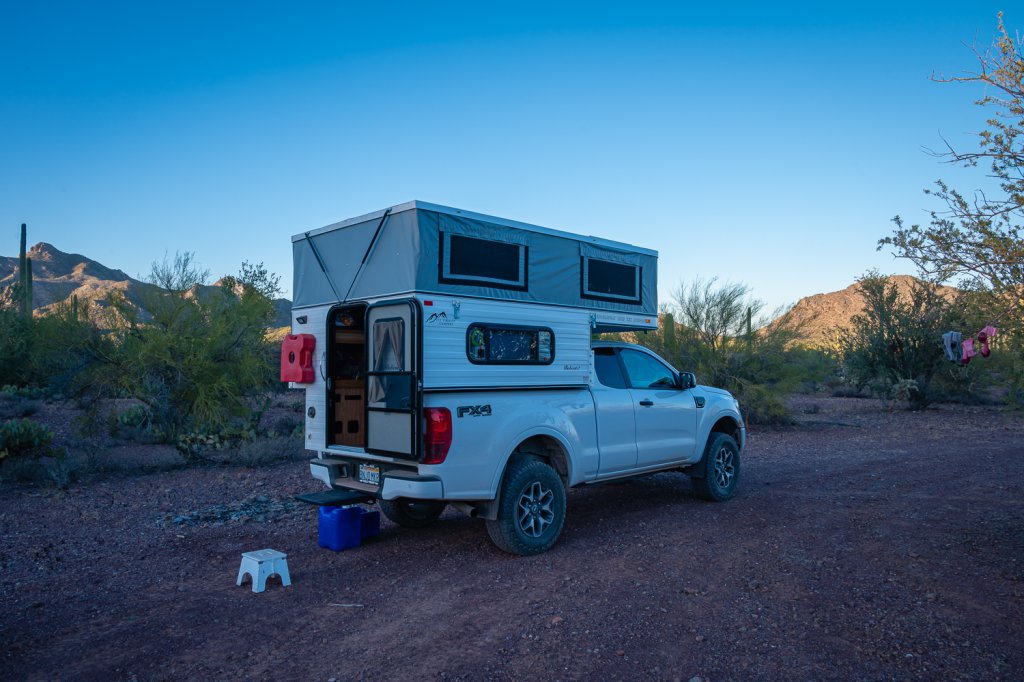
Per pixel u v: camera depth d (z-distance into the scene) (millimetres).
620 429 7238
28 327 20594
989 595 4957
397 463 5977
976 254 5379
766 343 16594
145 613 4891
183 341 11602
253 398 13328
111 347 11781
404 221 5820
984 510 7598
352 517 6535
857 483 9453
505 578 5582
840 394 27734
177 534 7004
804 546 6262
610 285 7430
